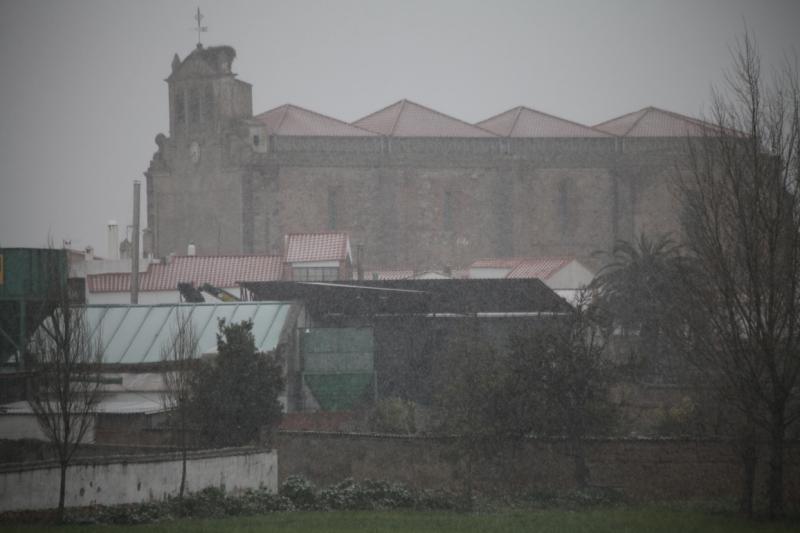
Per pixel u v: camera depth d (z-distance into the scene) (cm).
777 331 14612
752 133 15338
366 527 13012
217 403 17625
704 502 15950
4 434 17950
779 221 14638
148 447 16800
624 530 13050
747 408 14662
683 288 16600
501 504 15688
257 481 15800
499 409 16688
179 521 13200
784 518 14275
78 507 13400
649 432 19475
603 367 17262
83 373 14162
